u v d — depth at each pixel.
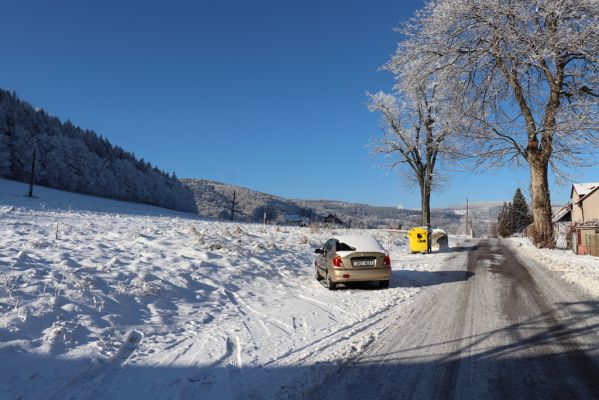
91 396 4.01
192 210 143.62
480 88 20.70
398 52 21.42
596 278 10.79
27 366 4.42
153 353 5.29
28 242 10.26
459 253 19.72
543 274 12.23
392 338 6.12
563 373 4.57
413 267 14.52
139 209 83.56
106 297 6.97
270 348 5.62
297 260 14.39
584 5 17.38
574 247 20.19
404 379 4.53
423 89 23.12
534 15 17.95
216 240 14.59
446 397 4.05
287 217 111.50
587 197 37.38
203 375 4.64
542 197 19.98
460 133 21.58
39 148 94.00
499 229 83.50
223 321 7.03
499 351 5.38
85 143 115.50
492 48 18.70
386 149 32.75
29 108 105.06
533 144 19.84
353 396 4.11
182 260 10.81
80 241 11.88
